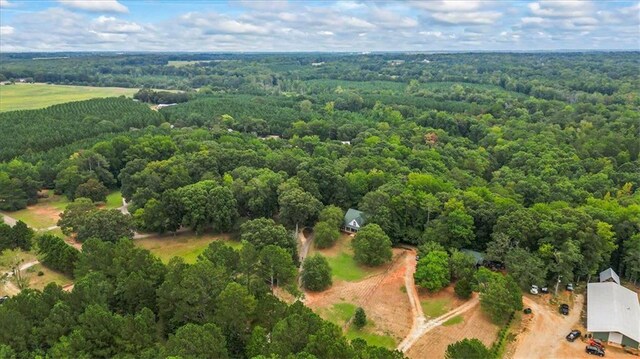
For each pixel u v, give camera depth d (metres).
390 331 86.75
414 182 134.62
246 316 75.75
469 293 95.56
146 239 124.88
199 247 120.50
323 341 63.66
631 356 79.44
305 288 100.62
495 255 102.31
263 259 93.38
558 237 101.38
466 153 189.88
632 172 167.38
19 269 100.75
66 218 120.94
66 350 64.19
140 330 69.50
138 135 194.12
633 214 112.12
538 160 175.62
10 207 142.88
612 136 197.00
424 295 98.38
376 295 98.62
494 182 156.12
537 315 90.81
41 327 69.50
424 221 121.62
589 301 91.38
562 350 81.00
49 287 77.50
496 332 85.56
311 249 118.88
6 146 178.12
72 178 151.25
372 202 124.31
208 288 79.00
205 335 65.38
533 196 140.38
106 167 164.75
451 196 122.25
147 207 122.94
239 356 72.56
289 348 65.50
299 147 189.25
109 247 92.12
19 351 65.94
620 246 107.81
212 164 149.00
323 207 129.00
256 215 131.00
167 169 143.12
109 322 68.94
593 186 150.50
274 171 149.75
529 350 80.94
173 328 77.50
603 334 82.44
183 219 123.00
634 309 88.06
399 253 117.19
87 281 78.75
